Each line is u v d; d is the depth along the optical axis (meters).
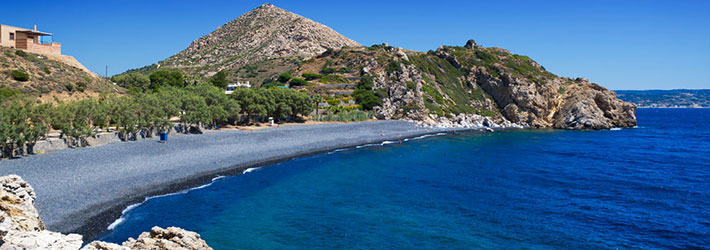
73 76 86.12
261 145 70.69
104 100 68.06
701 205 41.44
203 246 22.27
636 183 50.75
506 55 172.38
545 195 44.66
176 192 41.66
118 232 30.23
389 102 125.19
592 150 79.94
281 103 97.62
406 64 143.25
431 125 118.62
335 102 119.62
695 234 33.50
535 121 135.62
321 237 31.53
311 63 166.00
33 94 71.06
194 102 76.12
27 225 21.02
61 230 29.36
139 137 64.06
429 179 51.56
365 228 33.66
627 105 140.50
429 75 151.88
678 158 71.00
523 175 54.84
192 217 34.84
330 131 91.88
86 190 38.22
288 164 59.44
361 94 124.12
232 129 84.38
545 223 35.66
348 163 61.56
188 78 133.62
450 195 44.12
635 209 39.97
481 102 147.88
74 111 55.41
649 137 106.50
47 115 51.22
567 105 136.62
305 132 86.88
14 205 21.89
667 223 36.00
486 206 40.28
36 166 42.47
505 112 143.12
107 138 58.94
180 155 57.09
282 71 173.88
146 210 35.62
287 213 37.00
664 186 49.22
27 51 85.88
